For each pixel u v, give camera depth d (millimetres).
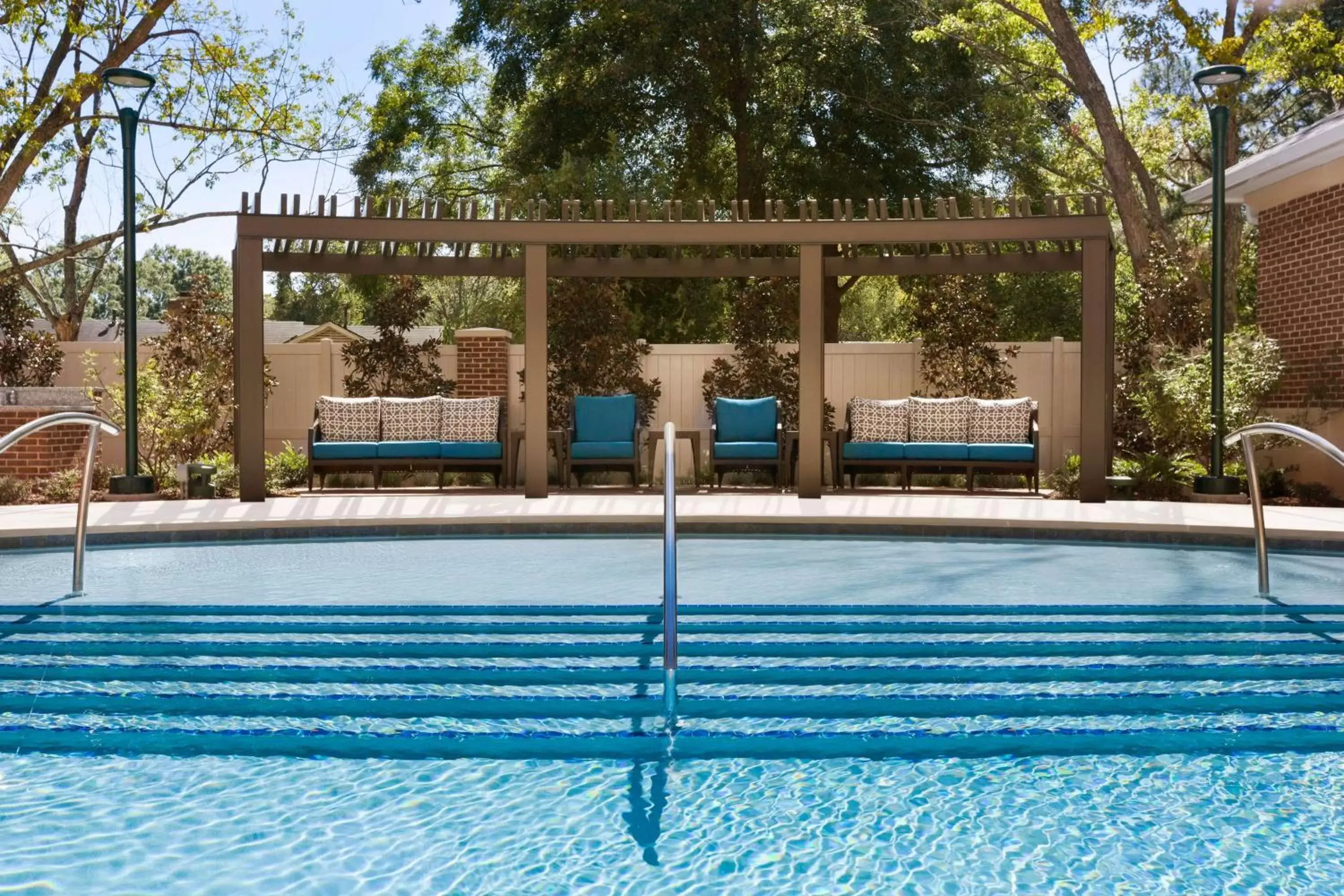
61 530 6949
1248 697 3346
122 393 10695
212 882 2070
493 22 20562
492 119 25094
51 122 14891
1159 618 4660
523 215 18250
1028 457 10719
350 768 2779
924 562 6352
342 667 3762
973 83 19344
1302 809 2480
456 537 7605
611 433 11422
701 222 9375
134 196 9297
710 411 12820
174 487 10781
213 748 2906
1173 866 2160
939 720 3162
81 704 3291
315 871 2131
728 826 2387
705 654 3969
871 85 18719
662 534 7723
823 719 3168
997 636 4340
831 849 2254
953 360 12844
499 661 3879
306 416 12898
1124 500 9617
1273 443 9812
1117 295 14953
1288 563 6332
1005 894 2033
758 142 19984
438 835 2332
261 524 7379
